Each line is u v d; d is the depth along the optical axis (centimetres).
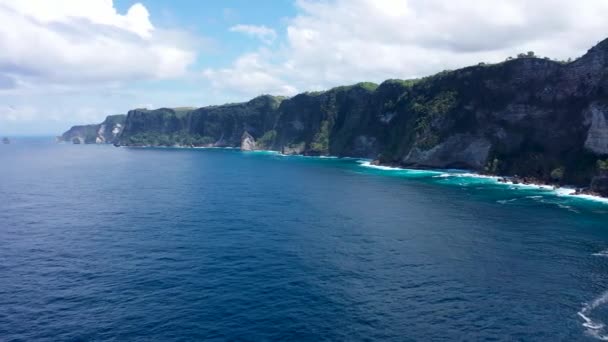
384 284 5466
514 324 4472
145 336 4188
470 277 5712
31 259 6319
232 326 4384
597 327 4409
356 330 4331
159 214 9394
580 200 11062
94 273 5762
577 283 5509
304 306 4834
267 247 6950
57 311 4684
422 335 4253
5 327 4338
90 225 8369
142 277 5625
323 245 7094
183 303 4881
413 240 7412
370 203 10781
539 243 7219
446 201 11031
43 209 9988
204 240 7319
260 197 11669
